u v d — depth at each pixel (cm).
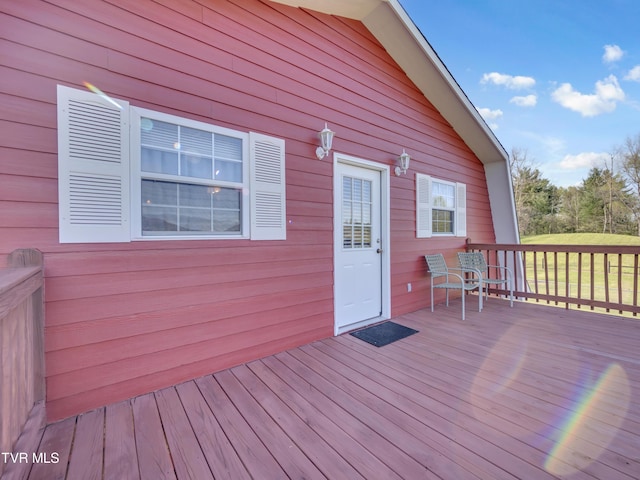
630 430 161
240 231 257
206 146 238
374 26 359
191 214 232
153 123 214
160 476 135
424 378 224
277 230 278
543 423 169
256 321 263
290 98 288
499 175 575
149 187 214
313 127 307
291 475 134
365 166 364
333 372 236
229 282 247
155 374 212
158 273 214
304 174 299
